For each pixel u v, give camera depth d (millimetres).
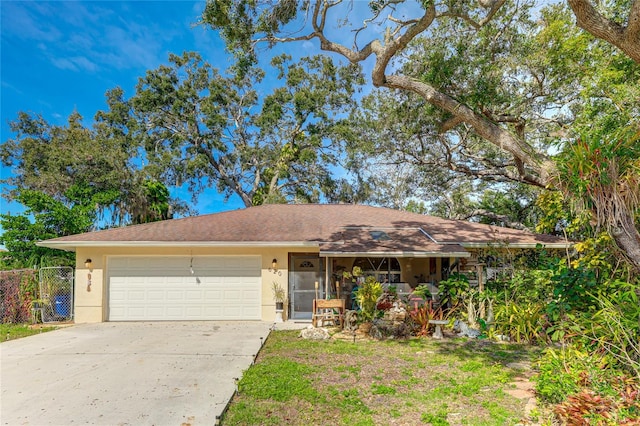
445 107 9438
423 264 14000
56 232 17406
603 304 5746
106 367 7242
